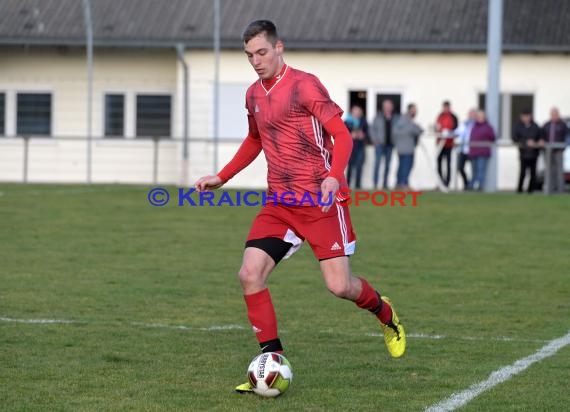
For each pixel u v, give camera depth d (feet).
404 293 101.50
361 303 65.51
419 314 89.81
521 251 135.54
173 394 60.13
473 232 157.28
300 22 292.20
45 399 58.70
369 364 69.15
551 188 234.79
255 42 61.26
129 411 56.34
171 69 299.17
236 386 62.34
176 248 134.92
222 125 291.79
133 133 301.02
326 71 292.81
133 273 112.27
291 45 287.89
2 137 269.44
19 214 176.86
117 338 76.95
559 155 232.53
